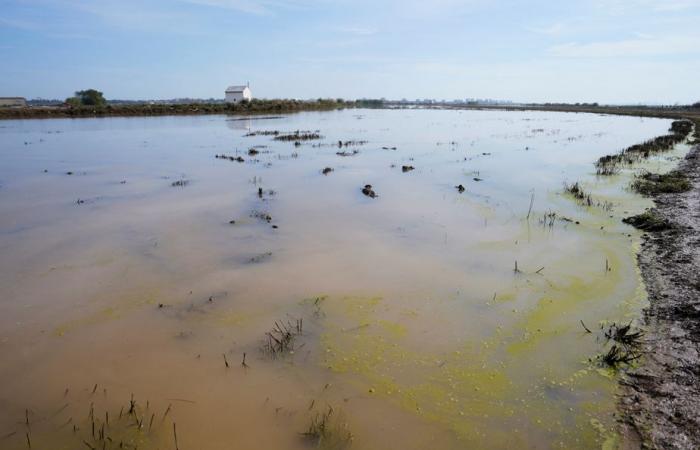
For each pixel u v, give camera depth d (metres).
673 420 4.79
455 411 5.08
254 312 7.19
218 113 74.19
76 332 6.65
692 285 7.70
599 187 16.05
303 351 6.17
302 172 19.28
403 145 29.58
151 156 23.75
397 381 5.57
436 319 6.97
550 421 4.91
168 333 6.61
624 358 5.82
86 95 77.31
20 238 10.62
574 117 70.00
